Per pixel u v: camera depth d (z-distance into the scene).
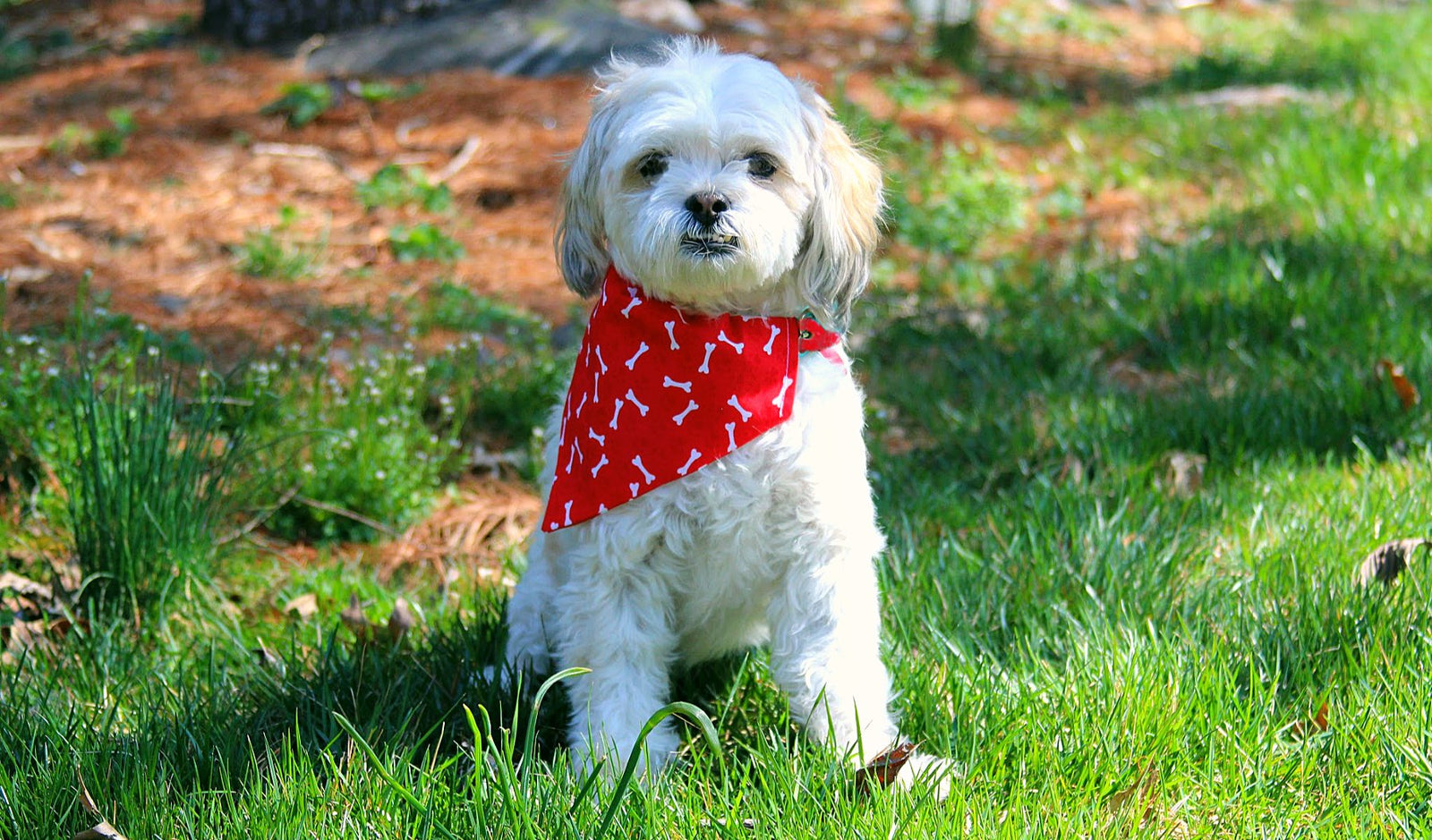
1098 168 7.73
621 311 3.02
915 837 2.58
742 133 2.88
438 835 2.60
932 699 3.15
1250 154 7.62
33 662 3.43
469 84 8.12
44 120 7.67
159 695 3.19
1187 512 3.96
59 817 2.71
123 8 10.13
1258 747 2.82
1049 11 11.80
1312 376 4.76
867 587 3.07
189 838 2.64
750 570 3.07
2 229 6.12
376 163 7.20
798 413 2.94
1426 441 4.24
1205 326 5.45
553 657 3.28
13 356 4.65
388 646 3.53
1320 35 11.10
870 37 10.09
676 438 2.92
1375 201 6.53
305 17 8.94
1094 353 5.41
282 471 4.43
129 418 3.83
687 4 10.15
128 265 5.92
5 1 10.42
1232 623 3.32
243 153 7.23
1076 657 3.19
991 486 4.46
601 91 3.16
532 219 6.75
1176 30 11.84
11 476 4.33
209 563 3.97
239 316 5.51
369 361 5.12
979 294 6.21
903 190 7.16
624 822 2.64
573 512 3.02
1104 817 2.68
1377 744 2.80
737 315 2.97
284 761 2.84
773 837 2.58
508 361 5.35
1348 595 3.30
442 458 4.66
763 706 3.28
